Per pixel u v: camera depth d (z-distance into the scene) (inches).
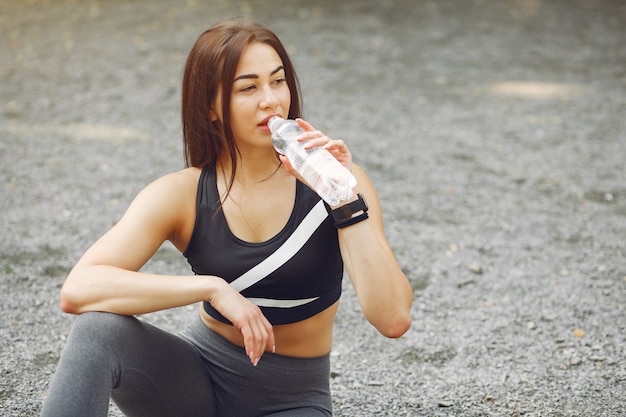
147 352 70.7
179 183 74.8
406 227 163.6
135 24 328.5
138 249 72.3
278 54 73.5
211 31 72.7
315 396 79.7
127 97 245.0
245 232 73.7
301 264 72.7
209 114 73.8
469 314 129.6
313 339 77.7
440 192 182.4
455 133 221.9
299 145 70.2
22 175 186.5
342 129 222.4
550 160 202.8
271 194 74.1
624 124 229.8
